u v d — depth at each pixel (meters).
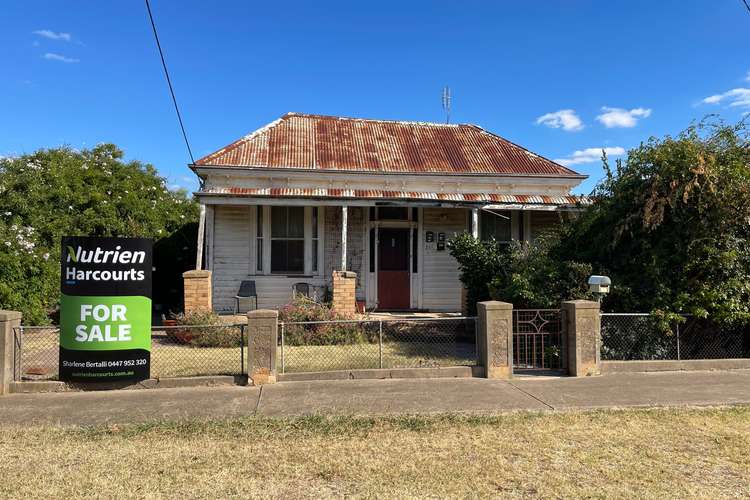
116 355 6.92
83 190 14.86
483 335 7.61
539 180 14.88
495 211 14.87
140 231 15.52
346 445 4.88
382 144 16.14
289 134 15.90
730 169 8.01
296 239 13.96
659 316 8.01
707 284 8.09
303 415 5.77
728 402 6.26
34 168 13.82
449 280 14.54
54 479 4.16
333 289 11.64
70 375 6.84
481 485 4.05
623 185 9.07
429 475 4.24
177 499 3.83
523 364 8.23
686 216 8.35
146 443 4.95
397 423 5.50
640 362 7.89
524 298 8.78
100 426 5.46
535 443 4.93
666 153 8.44
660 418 5.66
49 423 5.57
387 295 14.29
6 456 4.64
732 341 8.59
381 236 14.36
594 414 5.80
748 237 8.26
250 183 13.78
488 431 5.26
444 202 12.98
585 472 4.29
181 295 17.66
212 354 9.13
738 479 4.16
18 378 6.99
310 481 4.14
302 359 8.61
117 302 6.94
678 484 4.07
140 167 20.16
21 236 11.67
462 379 7.44
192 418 5.69
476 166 15.16
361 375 7.46
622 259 9.04
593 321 7.70
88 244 6.87
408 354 9.13
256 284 13.70
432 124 18.36
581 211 11.10
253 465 4.44
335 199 12.66
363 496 3.87
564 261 9.41
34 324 11.18
